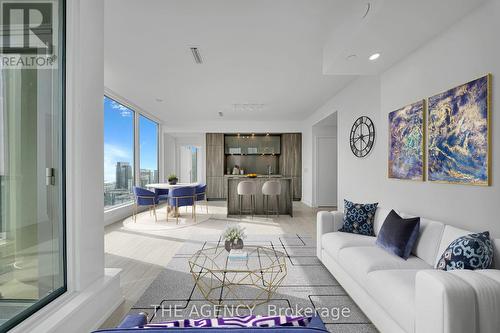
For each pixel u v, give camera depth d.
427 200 2.85
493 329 1.35
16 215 1.67
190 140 10.27
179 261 3.53
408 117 3.13
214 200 9.66
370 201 4.45
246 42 3.50
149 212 7.29
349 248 2.67
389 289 1.83
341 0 2.63
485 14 2.15
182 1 2.63
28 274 1.73
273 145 10.34
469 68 2.31
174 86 5.39
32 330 1.59
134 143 7.23
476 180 2.20
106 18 2.91
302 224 5.87
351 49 2.99
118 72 4.61
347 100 5.38
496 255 1.75
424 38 2.75
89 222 2.19
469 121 2.27
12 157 1.65
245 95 6.11
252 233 5.09
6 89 1.62
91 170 2.23
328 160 8.25
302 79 4.98
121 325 1.00
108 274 2.42
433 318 1.40
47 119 1.91
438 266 1.86
